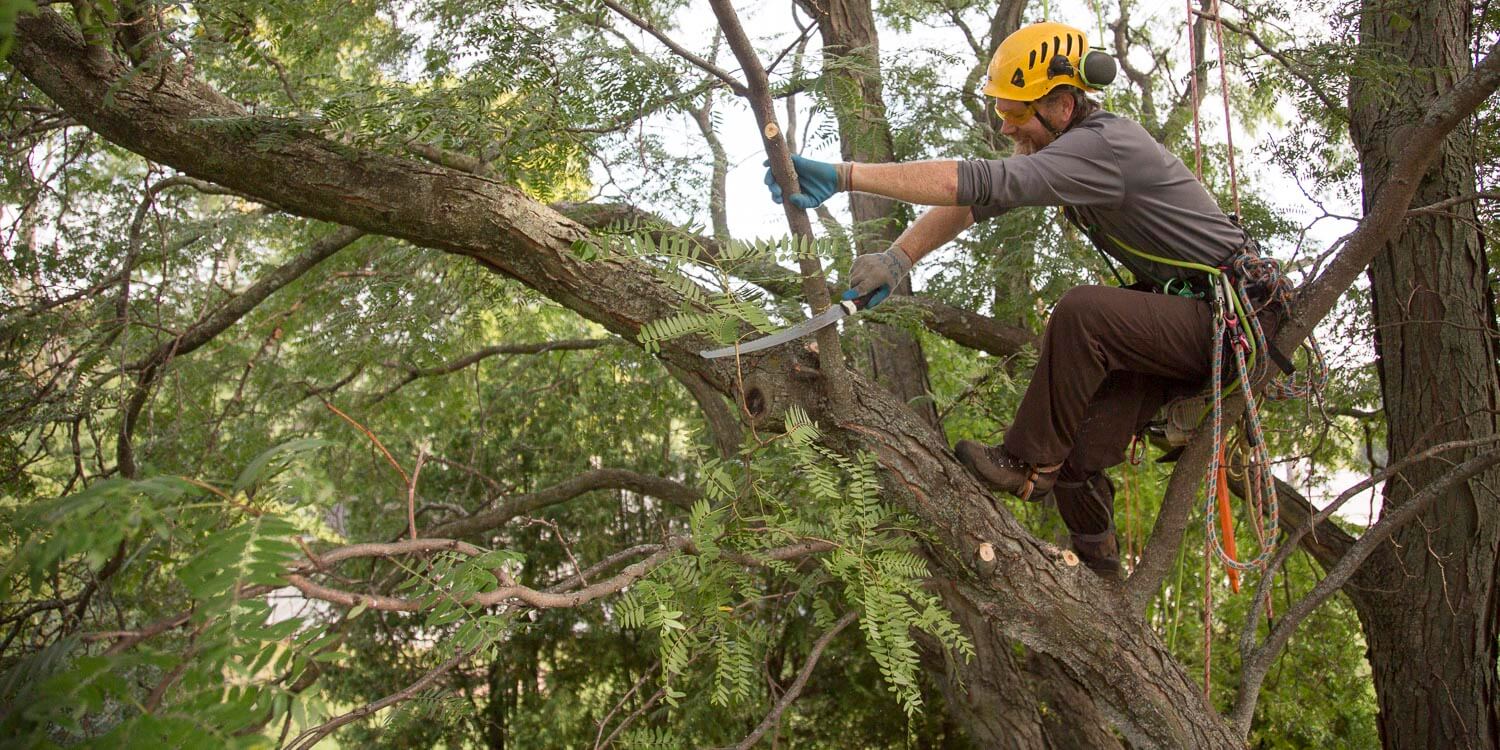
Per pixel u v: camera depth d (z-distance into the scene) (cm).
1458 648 461
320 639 135
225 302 588
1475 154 462
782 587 460
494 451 980
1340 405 605
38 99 476
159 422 602
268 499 145
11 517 140
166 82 282
